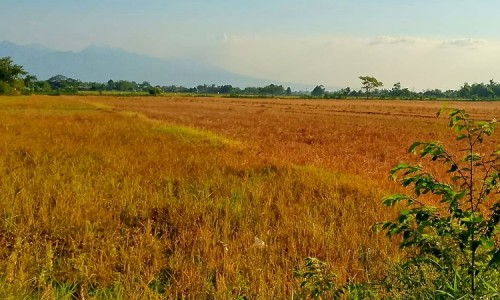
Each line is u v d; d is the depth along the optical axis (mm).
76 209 6090
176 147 14008
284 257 4820
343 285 3744
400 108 67500
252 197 7555
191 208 6660
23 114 29781
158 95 135750
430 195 8117
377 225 3600
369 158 14312
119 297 3840
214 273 4520
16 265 4387
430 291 3320
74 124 21359
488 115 47531
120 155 11555
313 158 13523
